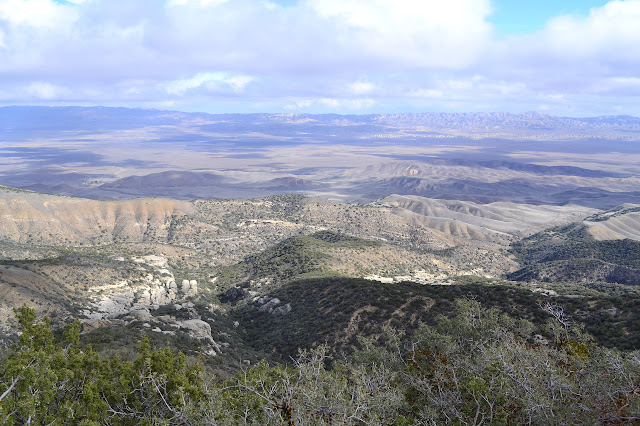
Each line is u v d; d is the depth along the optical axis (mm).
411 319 49562
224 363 40531
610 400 14352
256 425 13930
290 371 17297
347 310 55250
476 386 14742
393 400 15289
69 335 22453
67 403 16172
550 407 13820
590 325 39625
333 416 13953
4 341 36344
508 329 22812
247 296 92000
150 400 17281
